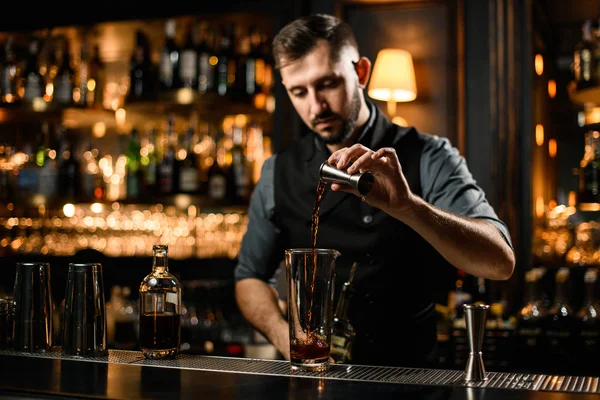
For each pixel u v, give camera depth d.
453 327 2.72
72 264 1.47
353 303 1.97
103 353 1.47
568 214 2.97
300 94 1.95
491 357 2.70
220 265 3.08
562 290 2.73
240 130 3.11
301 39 1.89
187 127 3.39
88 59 3.42
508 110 2.78
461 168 1.97
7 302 1.56
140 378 1.24
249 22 3.12
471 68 2.85
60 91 3.29
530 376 1.28
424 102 2.91
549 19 3.05
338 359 1.58
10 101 3.32
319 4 3.01
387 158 1.44
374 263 1.97
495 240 1.70
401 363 1.97
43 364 1.37
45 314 1.52
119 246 3.39
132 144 3.48
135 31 3.24
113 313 3.15
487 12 2.84
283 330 1.92
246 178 3.17
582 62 2.90
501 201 2.77
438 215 1.60
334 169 1.40
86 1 3.14
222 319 3.17
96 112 3.29
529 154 2.76
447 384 1.20
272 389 1.16
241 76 3.18
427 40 2.92
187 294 3.19
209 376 1.26
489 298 2.78
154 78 3.35
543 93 3.03
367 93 2.95
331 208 2.02
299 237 2.09
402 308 1.98
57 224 3.46
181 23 3.13
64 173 3.39
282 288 2.28
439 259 2.02
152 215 3.36
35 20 3.20
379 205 1.52
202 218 3.30
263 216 2.18
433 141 2.03
